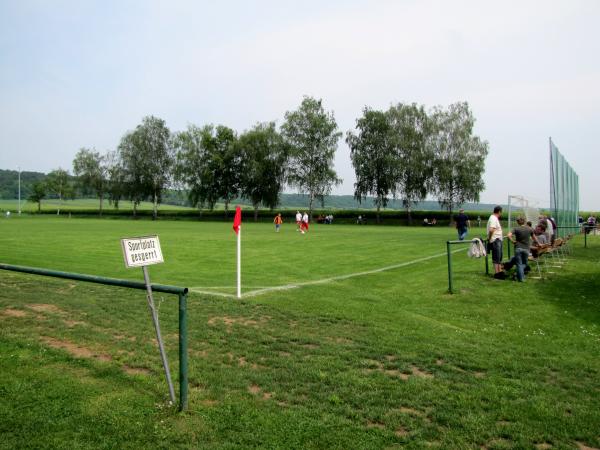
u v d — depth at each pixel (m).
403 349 7.01
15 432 4.35
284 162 68.00
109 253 19.59
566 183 27.05
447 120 59.78
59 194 101.12
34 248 21.23
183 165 72.25
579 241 27.77
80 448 4.11
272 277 13.85
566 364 6.59
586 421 4.77
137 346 6.78
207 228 42.03
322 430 4.45
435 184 60.84
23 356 6.23
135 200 79.88
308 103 65.25
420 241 26.91
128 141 76.62
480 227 52.12
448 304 10.46
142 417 4.65
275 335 7.50
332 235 32.81
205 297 10.02
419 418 4.75
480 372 6.23
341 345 7.11
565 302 10.71
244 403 4.99
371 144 63.22
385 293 11.52
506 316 9.55
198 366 6.04
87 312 8.53
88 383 5.45
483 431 4.50
